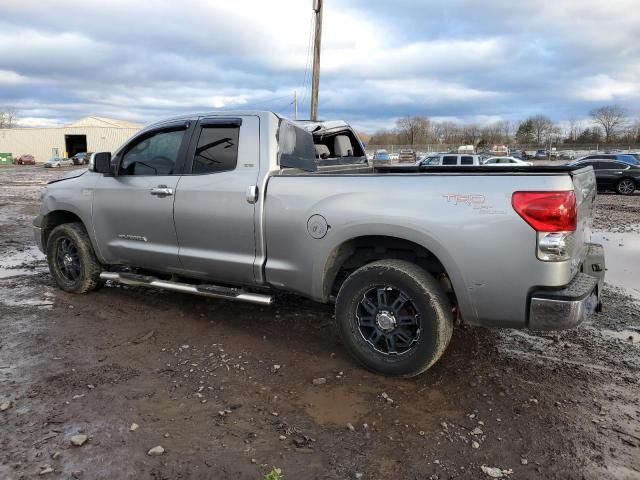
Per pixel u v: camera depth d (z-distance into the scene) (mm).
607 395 3496
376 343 3730
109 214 5043
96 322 4777
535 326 3213
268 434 2982
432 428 3074
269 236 4055
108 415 3143
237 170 4211
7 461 2674
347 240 3732
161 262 4777
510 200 3182
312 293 3984
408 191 3490
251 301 4234
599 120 85250
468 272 3324
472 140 90500
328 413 3229
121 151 4996
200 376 3705
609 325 4910
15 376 3645
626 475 2658
